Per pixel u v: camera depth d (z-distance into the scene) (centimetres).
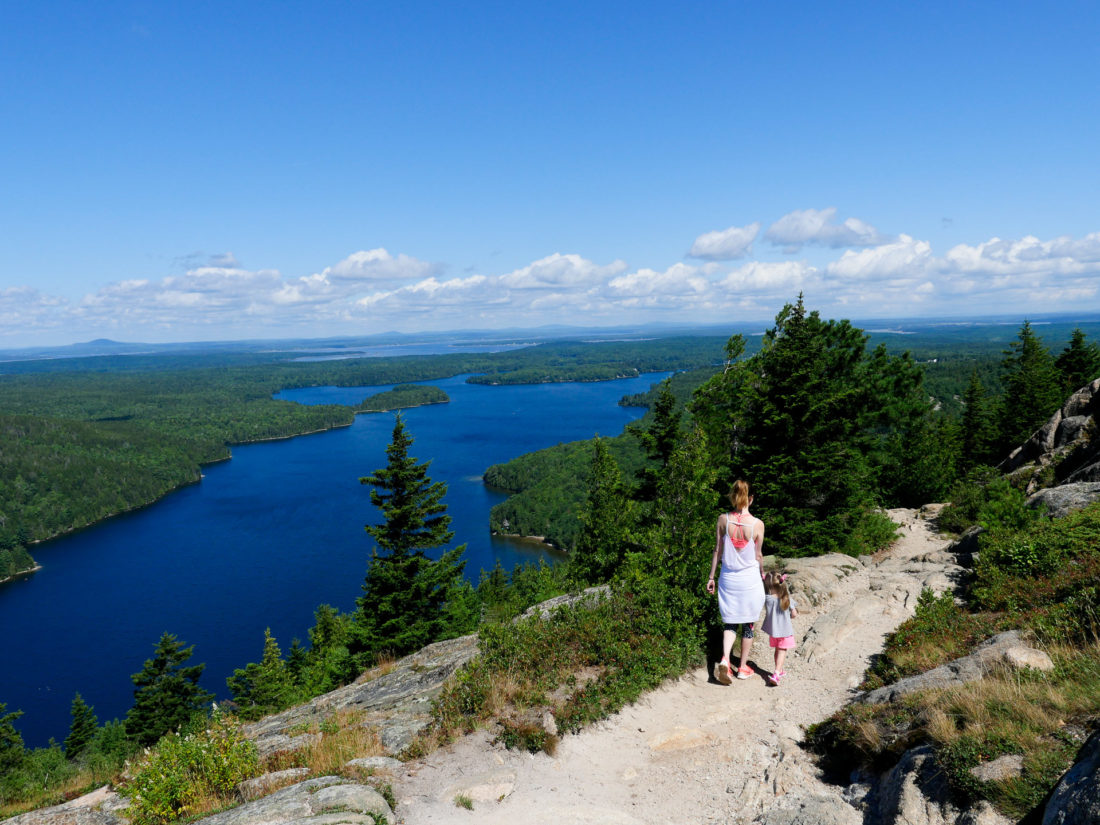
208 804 624
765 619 818
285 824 488
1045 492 1487
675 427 2273
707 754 653
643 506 2433
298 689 4325
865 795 516
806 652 873
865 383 2270
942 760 464
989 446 4238
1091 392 2025
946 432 3819
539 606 1255
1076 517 1023
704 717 723
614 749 675
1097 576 772
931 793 452
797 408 1727
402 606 2681
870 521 1789
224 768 668
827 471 1681
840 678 787
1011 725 470
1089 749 370
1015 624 741
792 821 498
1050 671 559
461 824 534
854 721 602
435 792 585
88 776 1158
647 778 626
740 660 837
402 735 728
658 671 789
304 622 9131
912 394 2658
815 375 1789
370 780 603
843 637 910
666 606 903
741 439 1908
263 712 2888
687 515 1100
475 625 2969
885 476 2666
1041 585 848
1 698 7638
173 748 685
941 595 1006
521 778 614
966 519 1858
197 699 5375
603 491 2642
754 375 1856
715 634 902
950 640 772
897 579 1128
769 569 1234
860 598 1029
